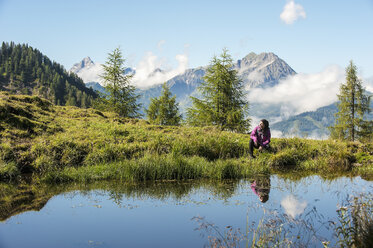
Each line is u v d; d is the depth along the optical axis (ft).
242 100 83.05
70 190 21.42
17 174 25.52
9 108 36.29
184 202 18.28
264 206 17.29
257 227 13.73
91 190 21.43
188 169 26.50
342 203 17.78
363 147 41.47
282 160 33.94
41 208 16.98
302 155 36.42
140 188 22.20
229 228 13.70
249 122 78.43
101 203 18.02
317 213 15.84
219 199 19.04
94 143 32.71
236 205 17.58
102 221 14.78
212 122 79.92
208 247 11.67
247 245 11.66
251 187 22.72
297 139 42.39
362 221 12.80
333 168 32.53
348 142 45.06
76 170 26.48
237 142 37.17
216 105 81.87
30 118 38.50
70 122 42.52
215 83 81.56
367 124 97.55
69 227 13.93
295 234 12.94
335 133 99.30
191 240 12.42
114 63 96.99
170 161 26.91
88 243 12.01
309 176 27.78
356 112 100.12
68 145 30.94
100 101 98.27
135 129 40.65
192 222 14.60
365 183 24.53
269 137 31.94
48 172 25.41
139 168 25.71
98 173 25.76
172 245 11.87
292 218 14.57
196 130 43.78
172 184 23.68
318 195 20.06
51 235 12.92
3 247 11.57
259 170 28.86
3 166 25.03
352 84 99.86
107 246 11.75
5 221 14.73
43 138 32.12
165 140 35.19
